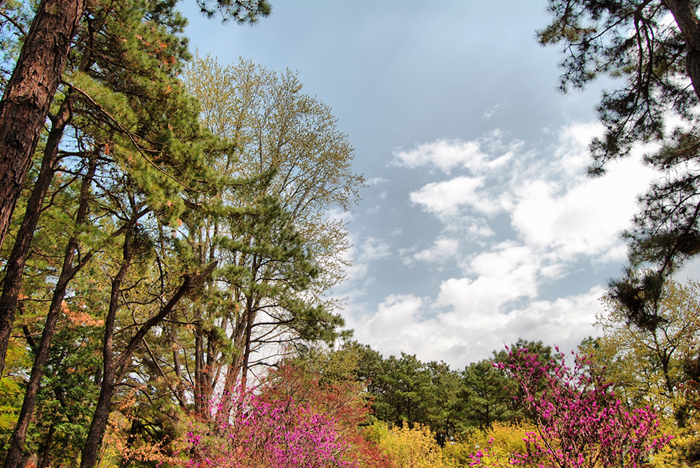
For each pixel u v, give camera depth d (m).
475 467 4.87
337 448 7.77
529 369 4.49
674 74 7.84
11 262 6.29
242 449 6.61
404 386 35.59
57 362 11.67
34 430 10.63
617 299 6.64
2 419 10.05
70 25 4.35
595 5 7.81
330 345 11.91
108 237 7.92
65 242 10.48
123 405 11.02
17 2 7.66
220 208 8.33
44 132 10.23
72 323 11.70
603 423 4.06
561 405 4.23
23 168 3.85
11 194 3.73
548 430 4.22
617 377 14.88
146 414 13.05
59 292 8.11
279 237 11.23
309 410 8.40
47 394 11.31
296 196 15.38
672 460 7.57
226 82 13.95
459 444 18.39
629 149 8.37
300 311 11.50
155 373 13.38
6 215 3.70
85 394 11.50
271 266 12.20
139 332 8.70
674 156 7.75
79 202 9.80
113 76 7.37
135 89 7.23
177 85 7.63
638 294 6.43
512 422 27.27
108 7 6.69
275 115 15.04
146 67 7.08
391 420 34.50
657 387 13.56
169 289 9.83
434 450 17.64
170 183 6.82
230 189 9.16
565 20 8.23
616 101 8.21
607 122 8.39
